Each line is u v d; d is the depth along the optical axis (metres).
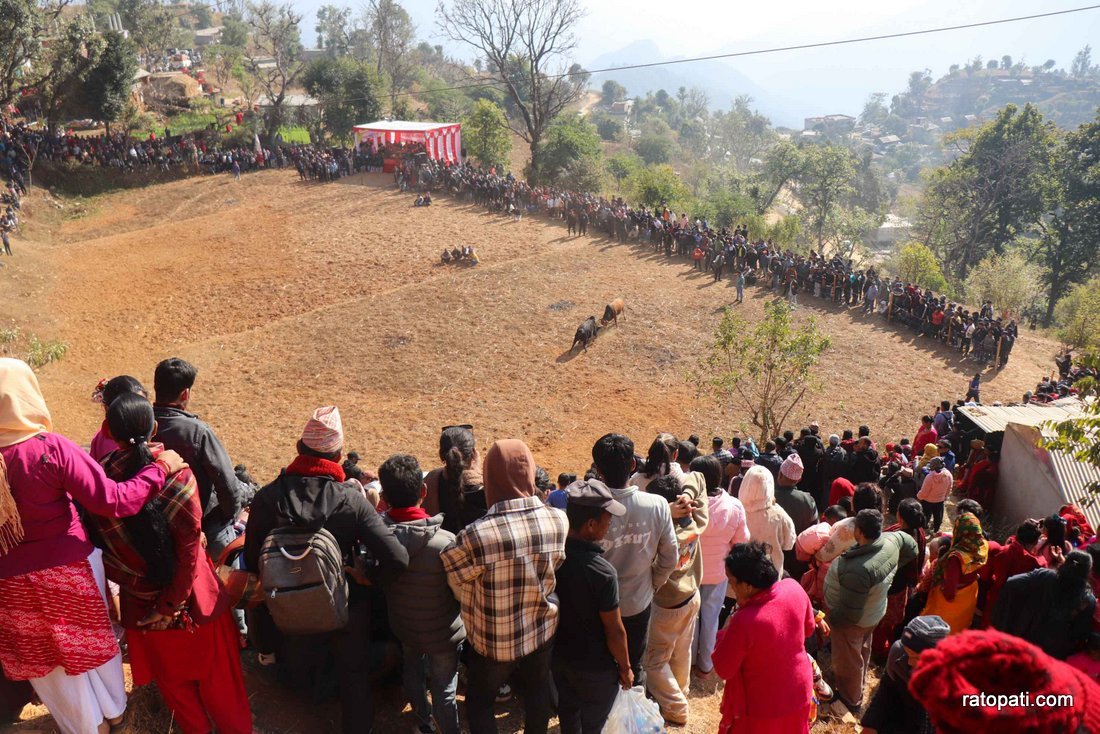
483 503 5.38
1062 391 20.55
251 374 24.59
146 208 41.97
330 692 4.88
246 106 65.81
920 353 25.78
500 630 4.10
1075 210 55.78
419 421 21.80
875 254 80.31
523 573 4.04
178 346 26.44
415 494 4.45
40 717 4.27
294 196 43.31
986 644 2.11
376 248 35.12
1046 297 58.75
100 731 4.03
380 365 25.12
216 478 4.48
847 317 28.36
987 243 60.91
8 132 43.75
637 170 70.31
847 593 5.84
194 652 4.07
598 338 26.58
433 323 27.86
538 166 55.62
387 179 46.50
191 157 47.91
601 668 4.42
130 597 3.89
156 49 86.31
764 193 76.94
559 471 19.14
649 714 4.57
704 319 27.83
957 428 17.88
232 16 117.88
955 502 16.06
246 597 4.61
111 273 32.66
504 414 22.17
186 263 33.88
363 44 97.19
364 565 4.41
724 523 6.02
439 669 4.59
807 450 12.77
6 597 3.59
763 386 23.27
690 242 33.47
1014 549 6.79
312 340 26.81
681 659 5.69
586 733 4.50
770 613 4.21
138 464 3.71
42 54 47.16
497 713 5.36
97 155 46.16
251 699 4.91
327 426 4.19
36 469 3.47
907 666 4.01
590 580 4.23
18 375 3.53
